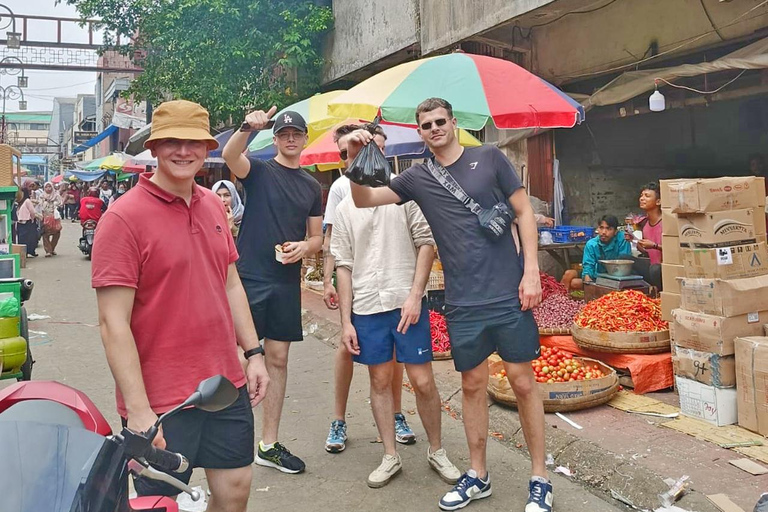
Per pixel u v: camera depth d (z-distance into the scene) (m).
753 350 3.69
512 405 4.32
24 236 14.78
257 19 10.64
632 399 4.39
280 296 3.68
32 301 9.51
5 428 1.63
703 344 3.94
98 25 12.45
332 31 10.49
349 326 3.58
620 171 8.82
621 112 7.34
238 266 3.69
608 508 3.20
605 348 4.64
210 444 2.30
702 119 8.95
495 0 6.82
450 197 3.07
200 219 2.25
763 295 3.91
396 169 6.31
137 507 1.77
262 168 3.63
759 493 3.06
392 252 3.47
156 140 2.08
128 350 2.04
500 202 3.06
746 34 5.92
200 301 2.21
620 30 7.01
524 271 3.05
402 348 3.43
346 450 4.05
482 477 3.31
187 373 2.18
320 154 6.03
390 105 3.87
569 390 4.14
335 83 11.01
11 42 21.48
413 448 4.04
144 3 11.52
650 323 4.69
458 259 3.09
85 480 1.53
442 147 3.11
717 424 3.87
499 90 3.91
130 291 2.08
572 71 7.64
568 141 8.42
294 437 4.29
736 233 3.96
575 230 7.22
